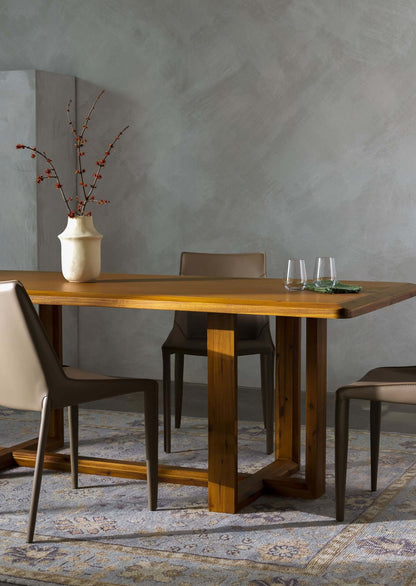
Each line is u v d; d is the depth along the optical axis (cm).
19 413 465
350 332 518
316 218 518
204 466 364
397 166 498
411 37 489
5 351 272
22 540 277
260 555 262
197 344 385
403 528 285
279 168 523
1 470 355
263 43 520
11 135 530
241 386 546
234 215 536
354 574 247
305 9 509
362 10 497
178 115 544
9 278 365
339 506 291
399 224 500
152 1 543
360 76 501
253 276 417
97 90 562
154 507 305
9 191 534
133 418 454
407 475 346
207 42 532
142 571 251
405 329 505
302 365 538
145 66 549
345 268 514
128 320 570
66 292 302
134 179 559
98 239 344
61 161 553
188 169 545
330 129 510
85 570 252
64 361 570
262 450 391
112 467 345
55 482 339
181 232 550
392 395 283
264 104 523
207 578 245
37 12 572
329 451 386
